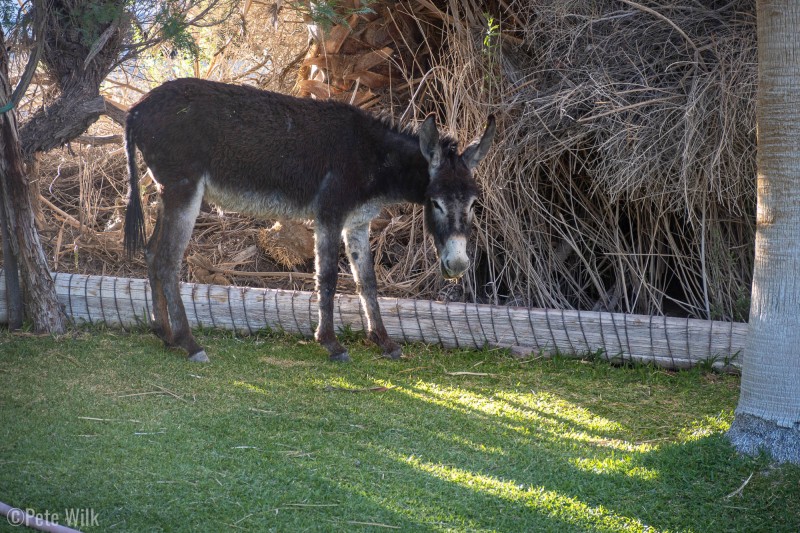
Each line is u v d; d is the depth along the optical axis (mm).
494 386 4969
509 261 6422
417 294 6430
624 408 4672
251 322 5773
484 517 3145
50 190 7176
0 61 5082
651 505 3340
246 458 3557
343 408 4328
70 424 3787
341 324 5805
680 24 5859
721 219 5988
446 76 6672
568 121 5965
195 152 4945
